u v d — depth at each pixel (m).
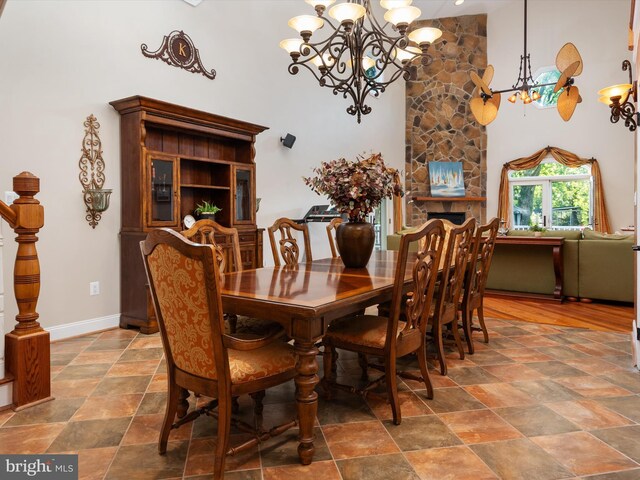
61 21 3.54
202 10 4.78
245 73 5.36
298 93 6.23
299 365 1.75
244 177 4.88
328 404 2.33
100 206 3.72
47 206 3.47
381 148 8.30
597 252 5.03
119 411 2.21
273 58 5.77
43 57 3.43
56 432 2.00
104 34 3.85
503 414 2.20
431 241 2.28
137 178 3.81
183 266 1.55
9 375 2.24
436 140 9.01
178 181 4.06
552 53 8.30
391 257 3.48
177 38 4.51
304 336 1.70
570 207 8.39
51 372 2.77
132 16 4.08
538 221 8.66
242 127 4.71
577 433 2.00
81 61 3.68
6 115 3.23
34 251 2.33
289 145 5.91
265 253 5.68
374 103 8.07
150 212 3.84
